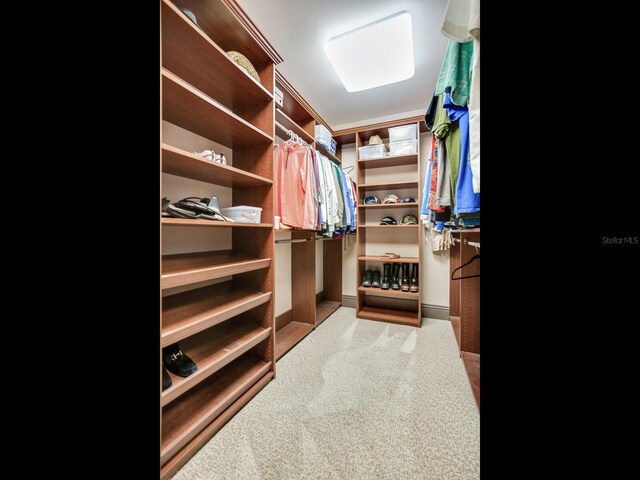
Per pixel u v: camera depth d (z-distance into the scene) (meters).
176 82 0.85
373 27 1.43
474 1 0.66
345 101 2.29
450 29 0.71
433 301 2.49
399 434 0.97
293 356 1.64
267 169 1.42
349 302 2.83
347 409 1.12
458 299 2.26
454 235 2.11
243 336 1.26
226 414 1.04
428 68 1.81
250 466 0.84
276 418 1.06
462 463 0.85
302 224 1.69
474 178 0.71
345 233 2.54
